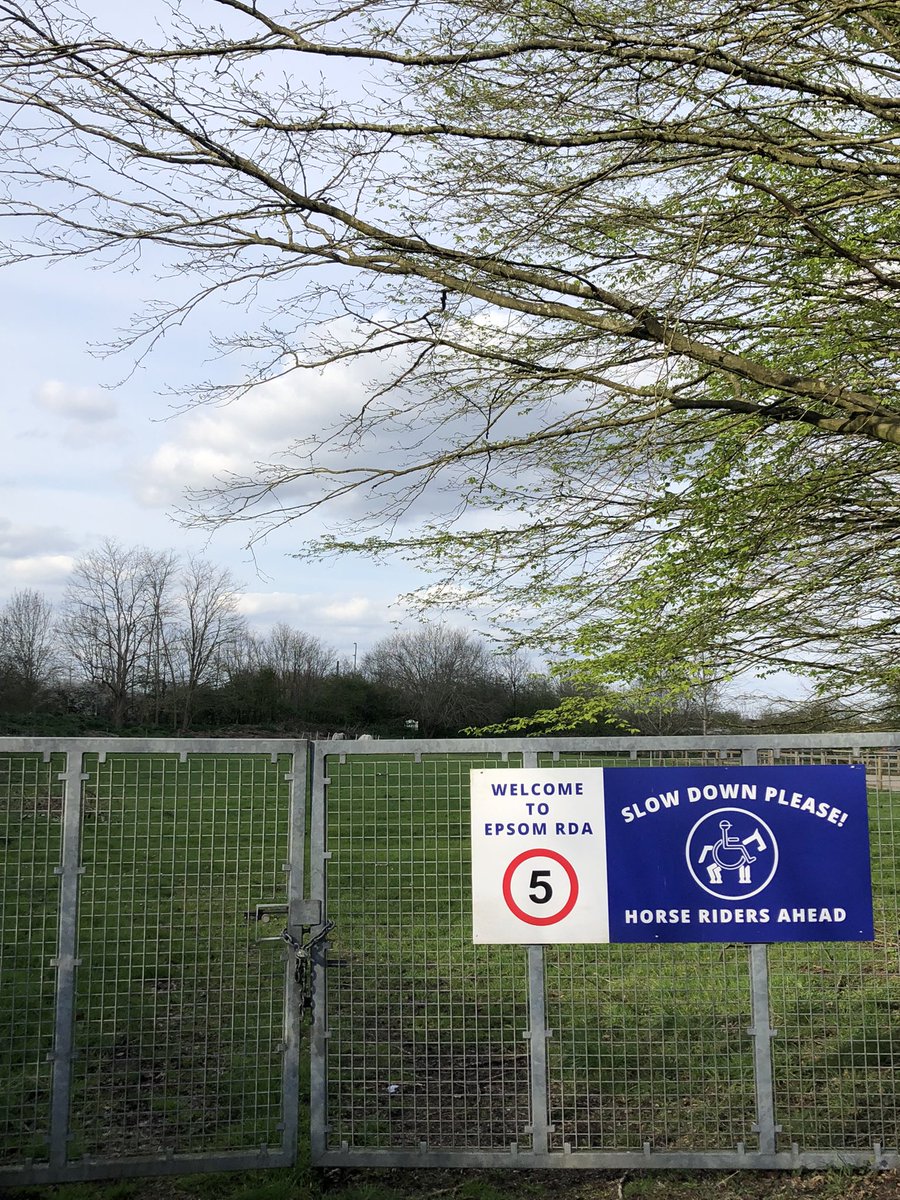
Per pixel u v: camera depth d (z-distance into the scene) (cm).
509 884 495
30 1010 695
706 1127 502
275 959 566
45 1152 486
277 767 501
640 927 491
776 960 648
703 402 861
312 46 641
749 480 916
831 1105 523
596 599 1005
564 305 827
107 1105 536
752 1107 520
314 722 5356
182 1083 572
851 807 495
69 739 489
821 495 923
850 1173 470
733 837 495
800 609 1009
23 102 632
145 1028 667
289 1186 458
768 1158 472
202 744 493
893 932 630
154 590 5775
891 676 1011
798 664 1040
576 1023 643
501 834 498
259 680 5609
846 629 1039
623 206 810
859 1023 606
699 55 611
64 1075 467
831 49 731
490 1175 480
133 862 494
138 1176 465
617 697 984
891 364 862
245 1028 502
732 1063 573
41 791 1084
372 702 5191
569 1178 477
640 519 939
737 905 491
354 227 769
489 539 981
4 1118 524
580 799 498
